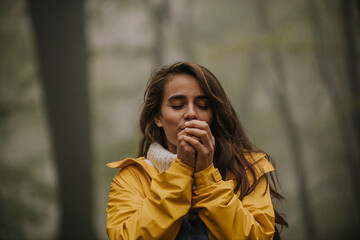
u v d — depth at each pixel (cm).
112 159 1024
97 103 1252
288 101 1581
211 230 121
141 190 140
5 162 1038
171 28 1428
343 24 1073
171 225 119
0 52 1089
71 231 827
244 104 1567
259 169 140
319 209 1469
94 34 1289
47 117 872
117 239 123
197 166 127
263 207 130
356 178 1355
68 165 847
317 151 1573
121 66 1329
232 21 1521
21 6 1095
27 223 897
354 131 1277
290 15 1356
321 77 1540
